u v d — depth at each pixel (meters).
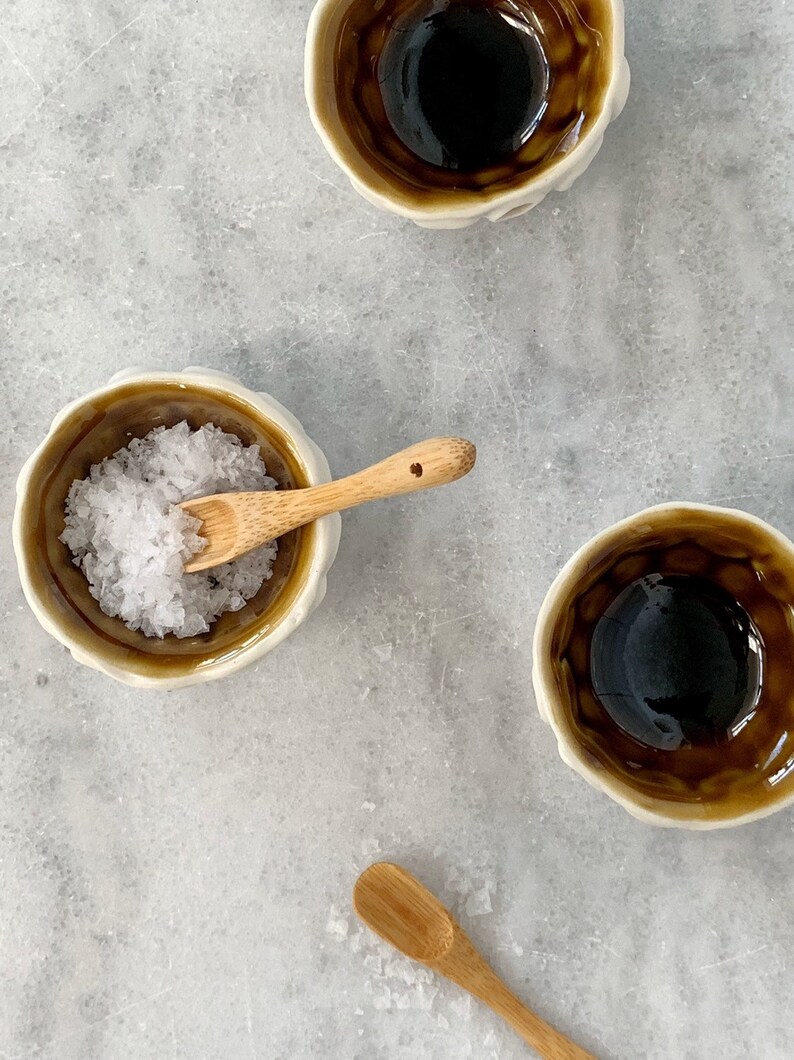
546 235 0.30
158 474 0.28
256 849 0.30
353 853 0.30
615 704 0.28
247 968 0.30
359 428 0.30
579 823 0.30
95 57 0.30
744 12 0.29
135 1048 0.30
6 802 0.31
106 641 0.27
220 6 0.30
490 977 0.29
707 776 0.27
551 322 0.30
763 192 0.29
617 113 0.26
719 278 0.30
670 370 0.30
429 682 0.30
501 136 0.28
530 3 0.28
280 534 0.27
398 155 0.28
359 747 0.30
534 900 0.30
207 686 0.30
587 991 0.30
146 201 0.30
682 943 0.30
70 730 0.31
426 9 0.28
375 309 0.30
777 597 0.27
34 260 0.30
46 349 0.30
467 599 0.30
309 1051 0.30
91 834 0.31
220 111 0.30
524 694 0.30
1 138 0.30
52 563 0.27
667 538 0.27
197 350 0.30
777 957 0.29
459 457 0.24
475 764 0.30
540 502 0.30
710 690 0.28
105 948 0.30
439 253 0.30
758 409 0.30
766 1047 0.29
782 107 0.29
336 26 0.26
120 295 0.30
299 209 0.30
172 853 0.30
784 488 0.29
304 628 0.30
